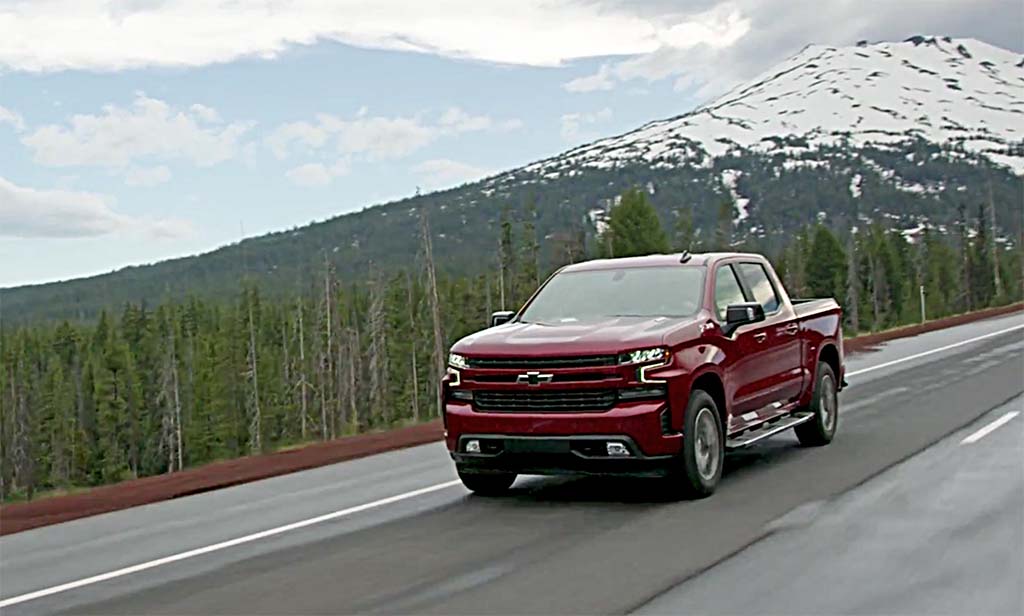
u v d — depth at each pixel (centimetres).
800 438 1305
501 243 6812
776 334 1188
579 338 984
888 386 1958
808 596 664
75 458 7144
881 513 894
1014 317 4234
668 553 788
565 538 855
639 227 6769
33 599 756
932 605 639
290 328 8131
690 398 984
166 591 755
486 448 1004
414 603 686
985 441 1255
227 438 7150
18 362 7656
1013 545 771
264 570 798
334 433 6494
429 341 7300
